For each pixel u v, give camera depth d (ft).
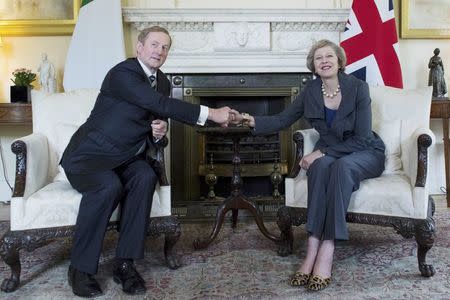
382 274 5.71
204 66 10.00
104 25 9.37
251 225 8.58
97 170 5.36
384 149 6.50
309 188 5.72
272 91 10.32
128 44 10.18
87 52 9.32
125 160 5.59
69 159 5.55
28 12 10.03
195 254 6.72
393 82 9.41
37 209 5.27
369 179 6.02
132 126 5.57
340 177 5.49
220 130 6.99
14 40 10.18
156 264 6.25
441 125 10.89
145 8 9.52
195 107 5.77
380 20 9.47
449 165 9.76
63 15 10.06
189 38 9.95
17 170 5.41
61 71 10.26
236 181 7.27
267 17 9.77
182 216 9.14
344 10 9.77
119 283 5.48
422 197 5.45
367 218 5.75
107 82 5.70
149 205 5.46
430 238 5.41
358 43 9.47
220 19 9.72
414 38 10.67
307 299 4.95
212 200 10.16
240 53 9.98
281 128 6.70
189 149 10.40
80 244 5.08
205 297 5.05
